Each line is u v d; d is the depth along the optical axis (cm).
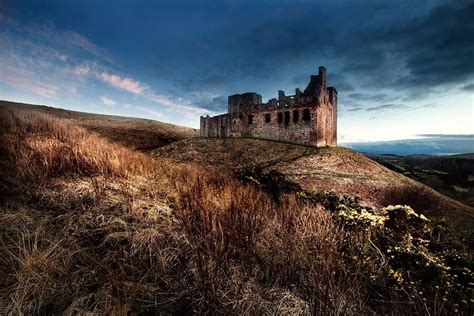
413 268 328
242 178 810
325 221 405
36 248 230
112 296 209
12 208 307
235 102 4747
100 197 374
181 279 255
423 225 448
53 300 208
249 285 259
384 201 1880
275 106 4066
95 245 282
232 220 337
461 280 332
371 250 369
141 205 383
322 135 3806
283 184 755
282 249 321
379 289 287
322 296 236
